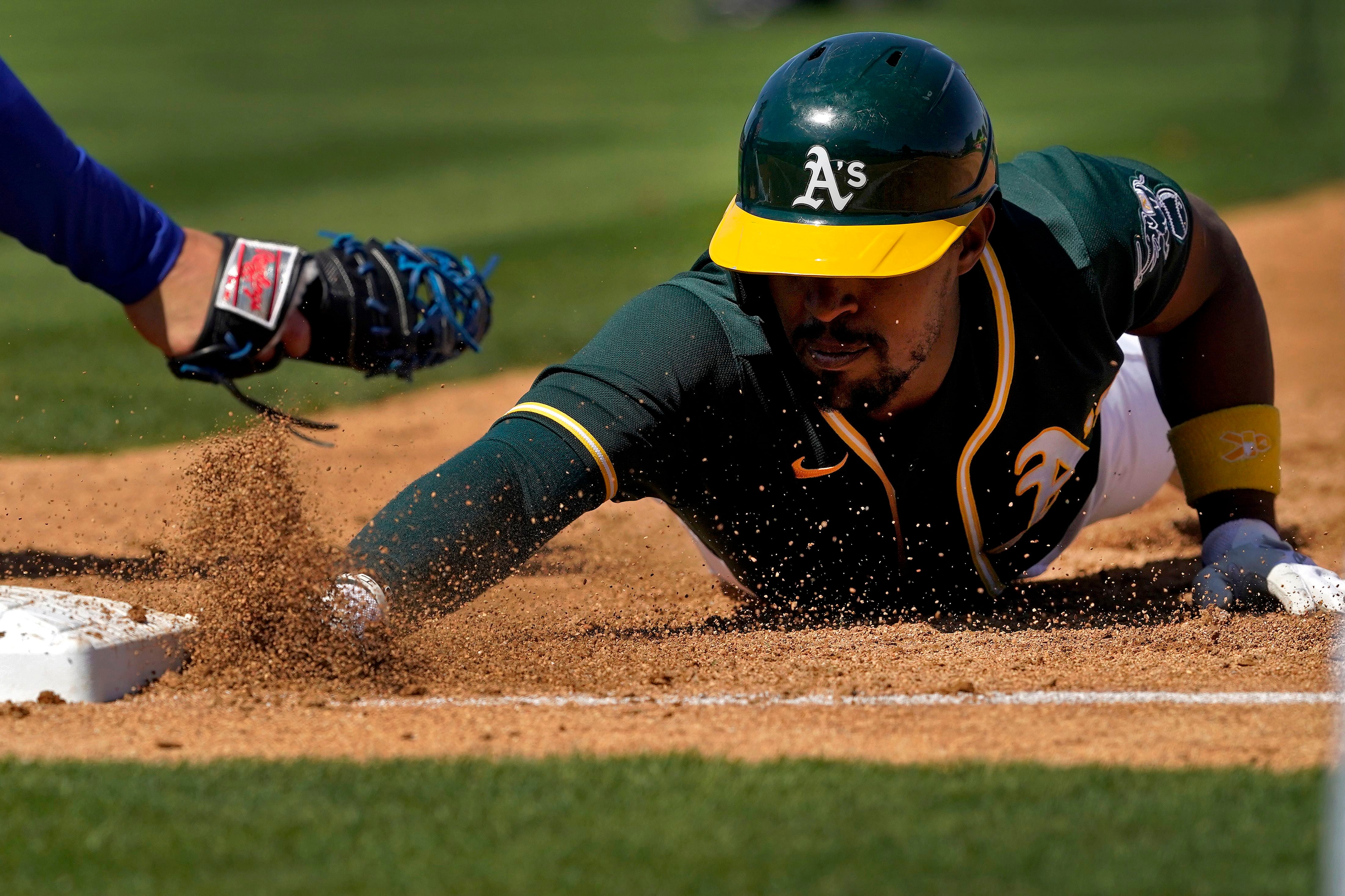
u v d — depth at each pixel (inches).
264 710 396.5
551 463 434.9
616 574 634.8
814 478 469.4
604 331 465.1
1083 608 534.3
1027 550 526.3
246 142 2869.1
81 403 1039.6
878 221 424.8
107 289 548.4
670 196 2080.5
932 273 429.1
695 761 341.1
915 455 464.1
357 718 386.6
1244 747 356.5
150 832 302.7
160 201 2181.3
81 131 3034.0
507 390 1117.1
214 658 430.6
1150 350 554.3
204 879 279.6
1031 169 493.4
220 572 444.5
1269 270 1582.2
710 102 3567.9
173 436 957.2
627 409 441.7
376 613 423.2
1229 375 535.5
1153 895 266.7
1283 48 4611.2
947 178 430.3
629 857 285.9
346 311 566.9
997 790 320.8
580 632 500.7
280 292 551.5
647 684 423.2
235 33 5900.6
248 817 310.2
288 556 429.1
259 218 1979.6
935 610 523.5
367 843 295.4
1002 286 452.1
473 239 1759.4
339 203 2139.5
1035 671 434.3
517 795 320.2
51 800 320.8
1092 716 385.7
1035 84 3612.2
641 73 4362.7
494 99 3737.7
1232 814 305.3
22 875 282.7
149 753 357.1
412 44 5531.5
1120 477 576.4
